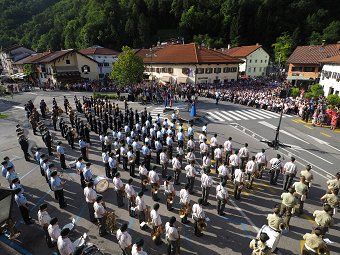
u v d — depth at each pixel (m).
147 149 15.36
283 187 13.60
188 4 98.44
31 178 14.97
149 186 14.02
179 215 11.51
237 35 91.69
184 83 47.53
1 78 60.47
